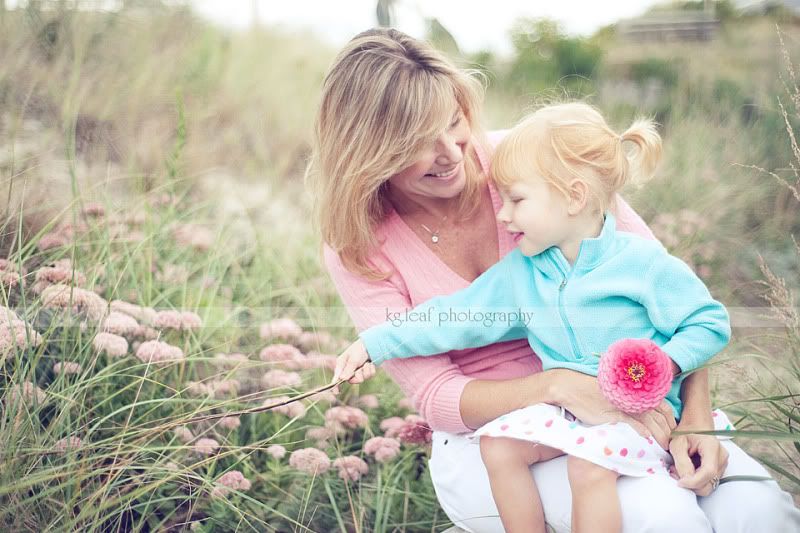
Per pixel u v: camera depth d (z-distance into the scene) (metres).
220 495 1.97
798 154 2.28
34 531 1.72
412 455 2.32
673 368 1.61
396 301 1.90
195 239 2.95
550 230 1.72
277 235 3.43
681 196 3.85
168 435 2.17
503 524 1.62
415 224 1.93
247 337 2.73
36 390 1.91
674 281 1.68
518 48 6.11
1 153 2.99
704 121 4.54
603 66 5.78
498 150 1.80
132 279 2.60
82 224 2.65
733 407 2.24
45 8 3.75
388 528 2.13
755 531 1.45
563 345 1.72
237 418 2.21
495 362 1.89
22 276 2.15
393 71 1.70
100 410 2.16
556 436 1.53
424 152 1.71
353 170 1.75
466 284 1.90
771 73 4.73
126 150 3.55
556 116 1.78
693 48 5.57
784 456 2.22
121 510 1.82
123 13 4.27
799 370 2.10
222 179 3.88
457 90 1.81
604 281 1.69
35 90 3.44
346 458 2.11
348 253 1.88
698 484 1.48
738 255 3.47
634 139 1.82
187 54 4.53
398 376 1.88
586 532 1.48
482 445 1.65
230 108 4.46
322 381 2.54
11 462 1.72
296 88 4.91
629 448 1.51
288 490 2.22
